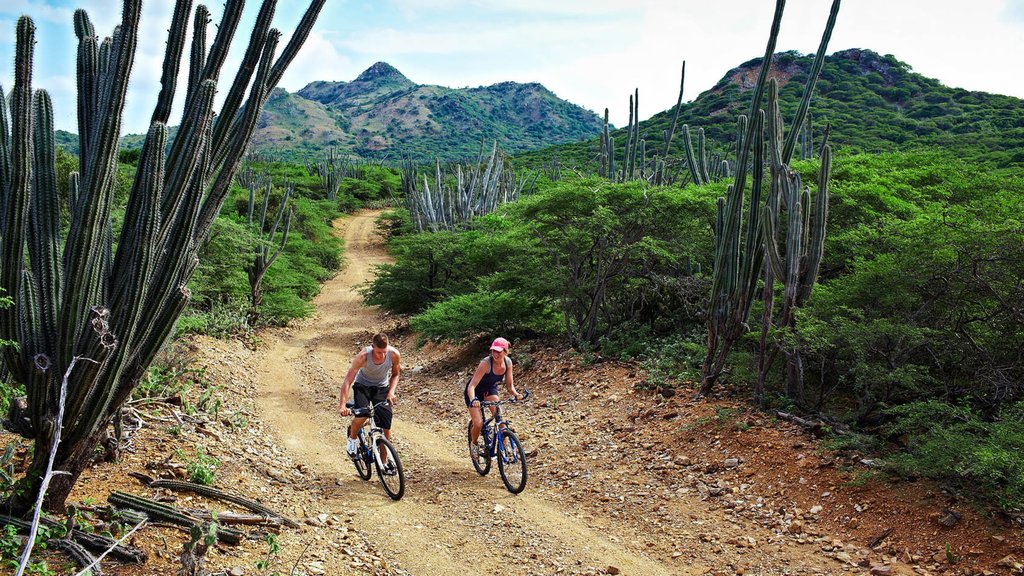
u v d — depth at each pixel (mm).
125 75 3955
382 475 6938
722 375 9742
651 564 5613
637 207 12617
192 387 10656
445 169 85688
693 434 8211
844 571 5344
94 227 3992
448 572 5254
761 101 8562
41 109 4129
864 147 46281
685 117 80625
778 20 8406
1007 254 7012
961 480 5973
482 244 18625
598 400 10344
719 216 9234
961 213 8352
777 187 8352
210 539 4172
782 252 11078
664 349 11578
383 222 53156
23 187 4098
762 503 6605
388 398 7164
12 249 4137
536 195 13984
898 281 7758
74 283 3979
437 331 16453
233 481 6426
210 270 19203
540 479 7715
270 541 4672
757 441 7613
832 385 9117
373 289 25641
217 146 4672
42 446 4367
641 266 13750
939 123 59688
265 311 22562
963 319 7898
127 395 4605
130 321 4195
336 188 66188
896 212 11328
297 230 37188
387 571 5129
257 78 4738
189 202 4281
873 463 6633
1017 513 5496
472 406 7539
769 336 8664
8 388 6406
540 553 5707
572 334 14102
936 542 5492
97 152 3912
